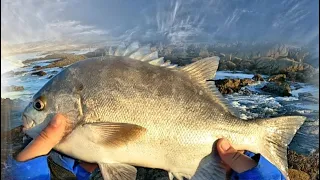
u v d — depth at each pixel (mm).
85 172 440
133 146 365
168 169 378
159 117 365
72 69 377
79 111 366
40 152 370
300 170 539
